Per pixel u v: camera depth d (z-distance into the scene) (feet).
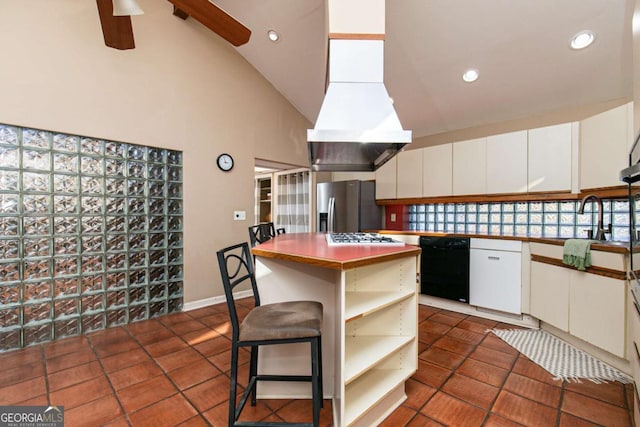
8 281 7.25
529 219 10.58
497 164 10.36
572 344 7.66
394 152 7.64
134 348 7.50
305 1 8.87
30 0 7.44
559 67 8.68
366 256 4.47
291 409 5.25
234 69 11.76
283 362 5.51
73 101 8.02
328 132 6.20
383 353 5.01
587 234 9.08
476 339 8.07
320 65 11.02
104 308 8.68
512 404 5.31
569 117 9.95
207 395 5.61
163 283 9.87
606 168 7.80
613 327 6.38
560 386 5.83
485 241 9.66
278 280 5.55
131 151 9.14
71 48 8.01
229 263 11.49
